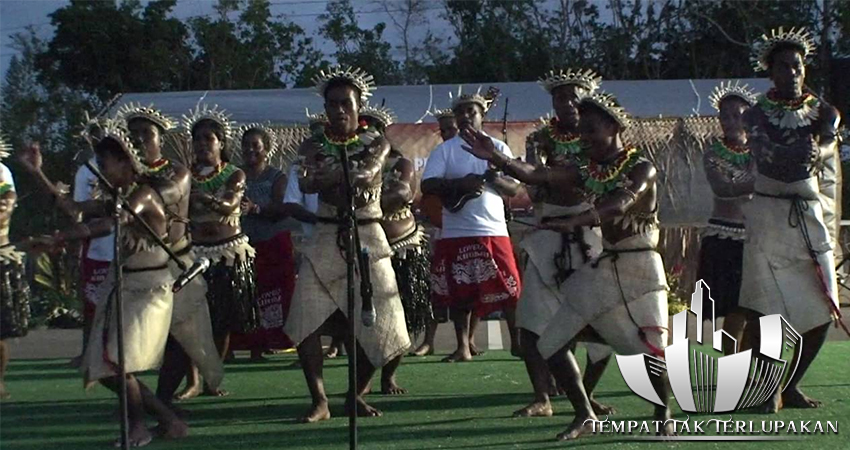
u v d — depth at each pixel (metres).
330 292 7.48
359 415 7.76
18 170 20.77
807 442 6.77
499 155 6.81
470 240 9.17
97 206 6.67
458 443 6.83
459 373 9.95
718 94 8.98
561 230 6.29
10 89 30.41
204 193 8.50
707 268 8.90
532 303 7.63
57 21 30.14
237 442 6.93
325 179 7.29
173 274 6.93
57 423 7.76
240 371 10.29
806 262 7.71
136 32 30.17
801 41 7.71
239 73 31.38
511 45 30.06
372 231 7.52
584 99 6.59
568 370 6.89
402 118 16.88
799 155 7.58
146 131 6.96
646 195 6.56
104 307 6.77
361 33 33.16
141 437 6.84
